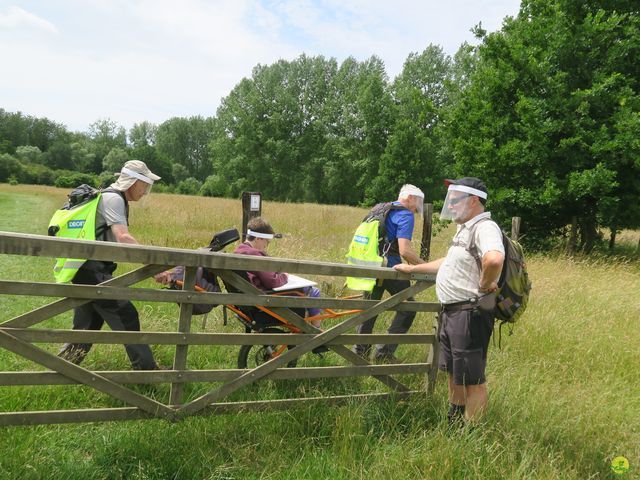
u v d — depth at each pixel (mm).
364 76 61844
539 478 3002
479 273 3299
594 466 3342
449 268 3393
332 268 3398
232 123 67188
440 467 2977
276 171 63188
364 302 3631
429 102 15102
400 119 48125
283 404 3494
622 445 3586
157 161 100938
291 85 68438
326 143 62844
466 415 3506
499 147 13867
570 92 13016
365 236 4844
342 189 60156
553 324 5875
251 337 3266
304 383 4137
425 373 4023
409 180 45438
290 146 63781
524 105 12391
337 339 3584
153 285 6734
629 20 13070
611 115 12828
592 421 3848
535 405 3916
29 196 31312
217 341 3162
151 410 3023
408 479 2893
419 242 10859
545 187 12664
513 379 4449
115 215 3791
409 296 3801
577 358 5191
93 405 3562
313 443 3277
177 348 3074
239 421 3365
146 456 2977
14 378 2658
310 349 3463
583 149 12422
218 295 3111
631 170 12695
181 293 2988
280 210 19266
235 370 3254
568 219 14266
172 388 3123
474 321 3305
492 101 13883
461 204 3334
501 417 3604
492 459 3123
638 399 4543
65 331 2740
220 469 2893
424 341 3939
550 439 3561
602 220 12500
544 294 7055
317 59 69500
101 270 3760
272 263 3172
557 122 12453
